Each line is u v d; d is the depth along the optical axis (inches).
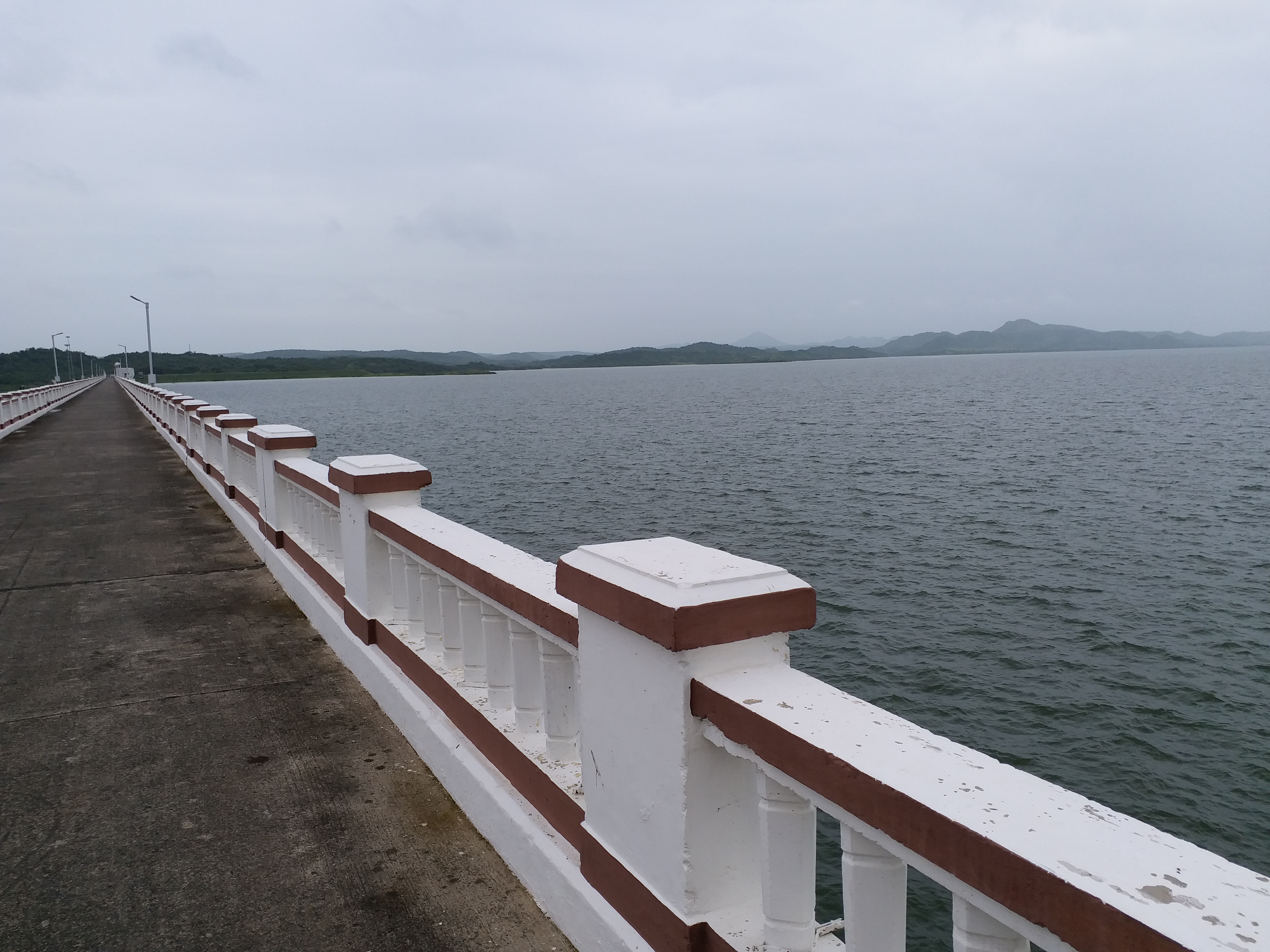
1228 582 725.3
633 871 91.4
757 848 85.6
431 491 1299.2
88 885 119.0
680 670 78.9
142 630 231.6
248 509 359.9
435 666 156.6
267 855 125.6
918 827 56.6
